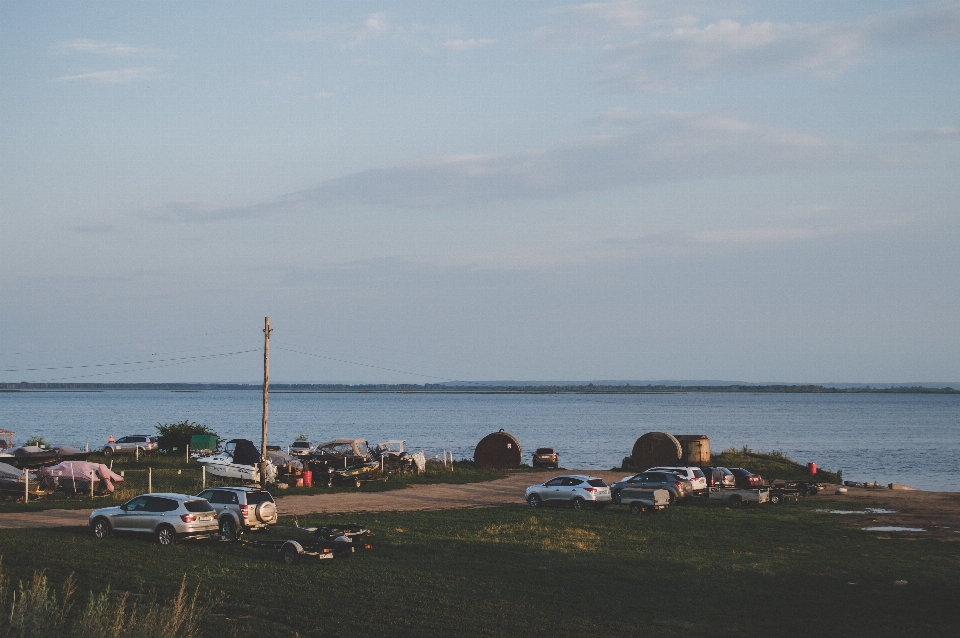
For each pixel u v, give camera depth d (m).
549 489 44.06
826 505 46.41
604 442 113.56
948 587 25.61
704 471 49.16
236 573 24.69
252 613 20.34
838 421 181.50
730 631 20.84
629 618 21.64
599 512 42.00
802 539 34.47
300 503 43.59
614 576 26.47
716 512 42.66
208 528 29.64
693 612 22.52
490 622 20.50
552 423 167.62
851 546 32.88
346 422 163.88
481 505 44.75
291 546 26.81
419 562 27.77
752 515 41.66
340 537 28.97
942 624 21.70
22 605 13.25
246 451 54.75
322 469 53.28
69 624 14.75
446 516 39.19
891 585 25.84
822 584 25.91
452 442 112.44
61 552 26.33
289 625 19.50
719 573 27.28
